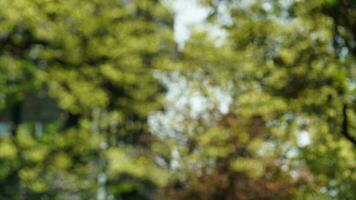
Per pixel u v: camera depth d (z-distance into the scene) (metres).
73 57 26.84
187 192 39.62
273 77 19.36
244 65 24.61
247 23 20.34
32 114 42.06
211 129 34.06
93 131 29.19
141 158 30.34
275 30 19.67
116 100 29.59
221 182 40.00
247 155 36.16
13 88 25.69
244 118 29.97
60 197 30.41
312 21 17.88
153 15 28.92
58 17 26.34
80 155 29.30
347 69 17.67
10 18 25.45
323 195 22.47
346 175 20.33
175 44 29.17
